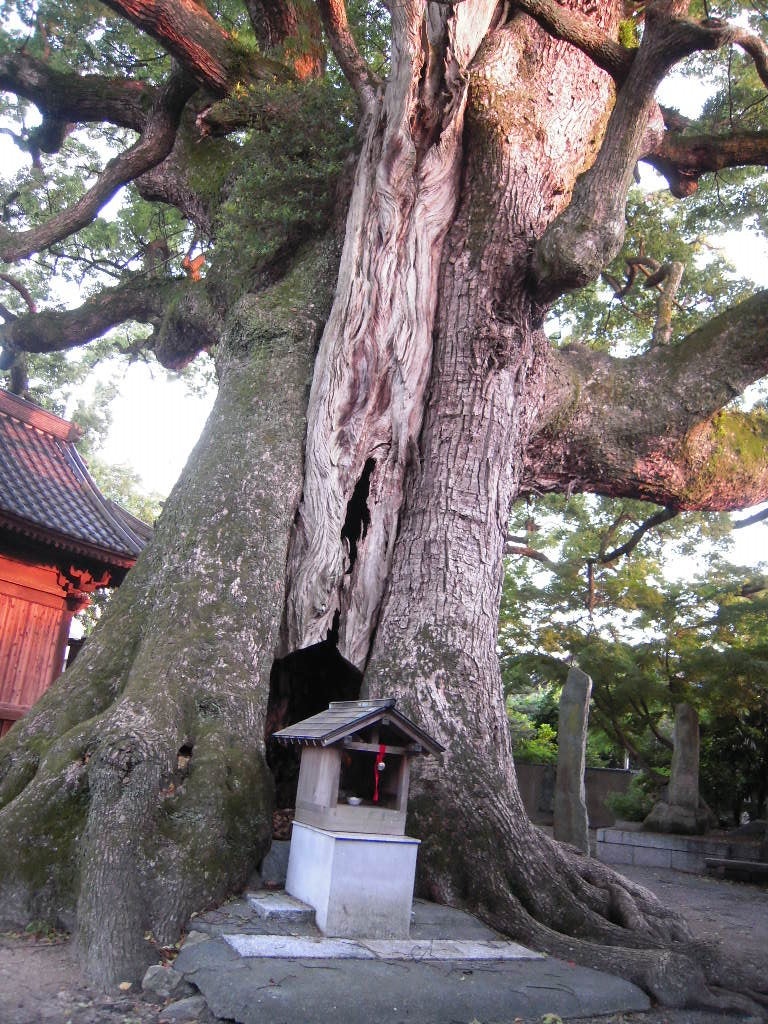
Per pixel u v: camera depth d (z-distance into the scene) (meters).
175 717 5.61
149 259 15.32
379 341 7.79
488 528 7.43
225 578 6.54
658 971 5.09
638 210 14.77
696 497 10.07
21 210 14.98
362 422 7.63
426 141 8.17
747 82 13.17
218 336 10.39
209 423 7.84
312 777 5.36
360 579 7.45
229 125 9.62
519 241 8.02
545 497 18.19
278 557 6.91
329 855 4.85
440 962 4.62
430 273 8.03
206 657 6.09
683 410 9.43
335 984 4.07
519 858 5.93
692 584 17.23
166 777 5.33
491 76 8.51
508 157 8.13
